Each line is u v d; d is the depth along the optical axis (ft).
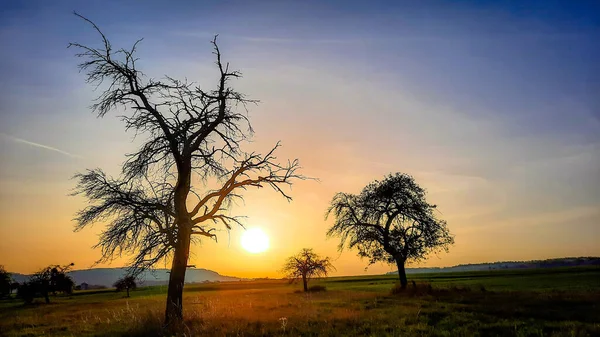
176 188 60.54
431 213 142.00
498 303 77.05
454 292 111.96
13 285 281.74
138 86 61.36
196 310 73.00
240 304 91.91
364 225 144.05
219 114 62.59
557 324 49.06
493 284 178.19
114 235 55.67
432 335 44.21
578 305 69.46
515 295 94.32
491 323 50.98
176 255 58.49
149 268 56.85
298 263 201.67
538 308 66.90
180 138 60.18
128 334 52.03
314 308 76.07
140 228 57.72
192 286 369.09
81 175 55.88
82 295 291.38
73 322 77.25
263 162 64.80
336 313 65.31
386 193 144.15
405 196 141.69
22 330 67.10
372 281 319.68
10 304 213.66
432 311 64.39
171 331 50.55
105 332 56.18
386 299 100.48
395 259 140.67
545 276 232.32
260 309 77.20
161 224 57.98
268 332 48.83
